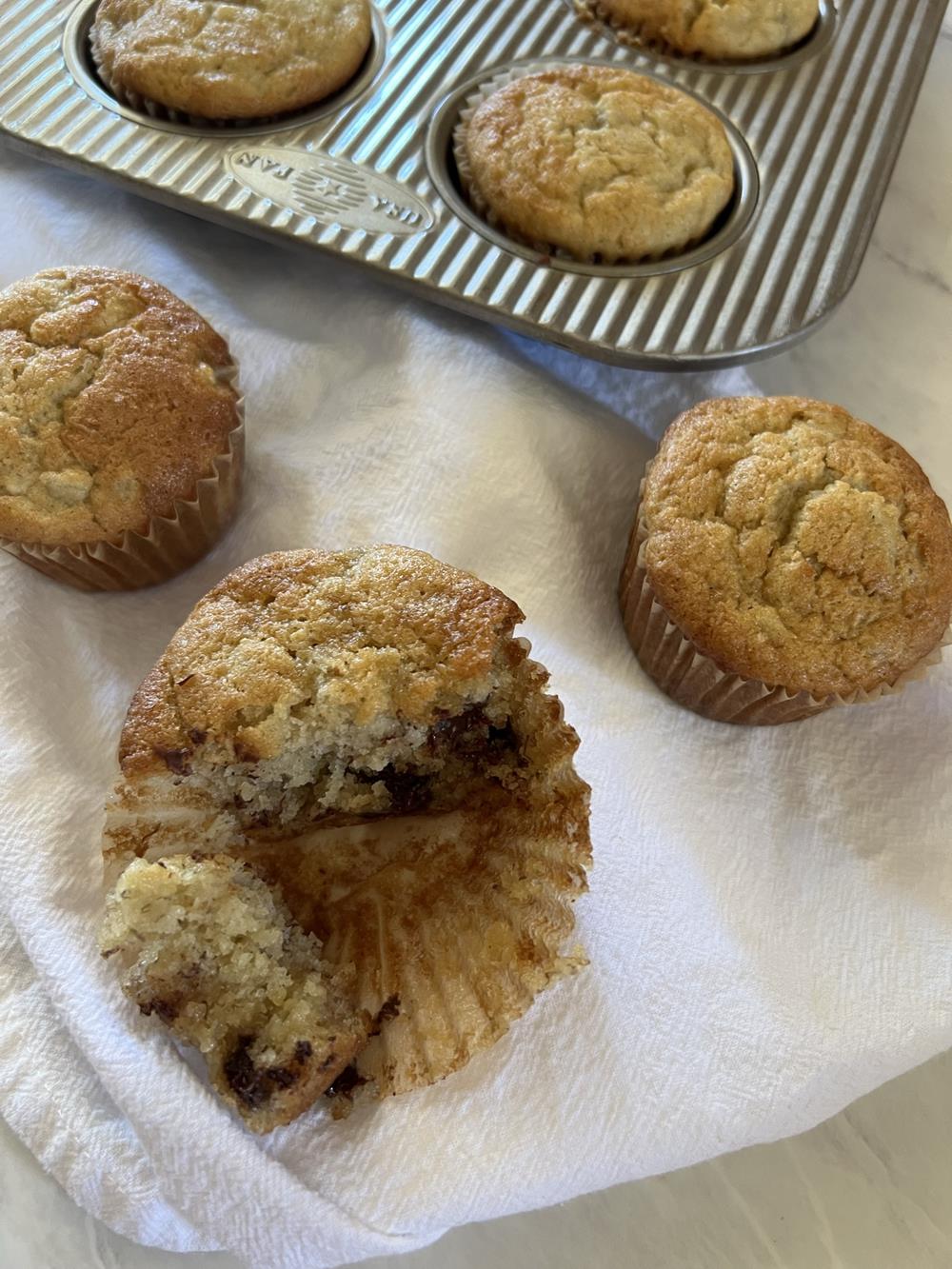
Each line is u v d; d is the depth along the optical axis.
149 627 0.19
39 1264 0.15
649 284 0.20
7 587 0.18
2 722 0.17
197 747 0.15
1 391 0.18
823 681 0.17
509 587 0.19
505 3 0.24
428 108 0.22
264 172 0.21
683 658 0.18
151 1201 0.14
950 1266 0.16
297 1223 0.13
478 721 0.16
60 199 0.23
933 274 0.25
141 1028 0.14
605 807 0.17
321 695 0.15
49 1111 0.14
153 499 0.17
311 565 0.16
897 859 0.17
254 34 0.21
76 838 0.16
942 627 0.17
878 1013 0.16
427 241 0.20
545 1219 0.16
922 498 0.17
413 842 0.17
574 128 0.21
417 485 0.20
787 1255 0.16
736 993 0.16
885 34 0.25
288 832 0.17
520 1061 0.15
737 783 0.18
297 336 0.22
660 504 0.18
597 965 0.16
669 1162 0.15
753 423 0.18
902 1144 0.17
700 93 0.23
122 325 0.18
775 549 0.17
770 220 0.21
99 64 0.22
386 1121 0.14
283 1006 0.14
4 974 0.15
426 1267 0.15
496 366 0.21
